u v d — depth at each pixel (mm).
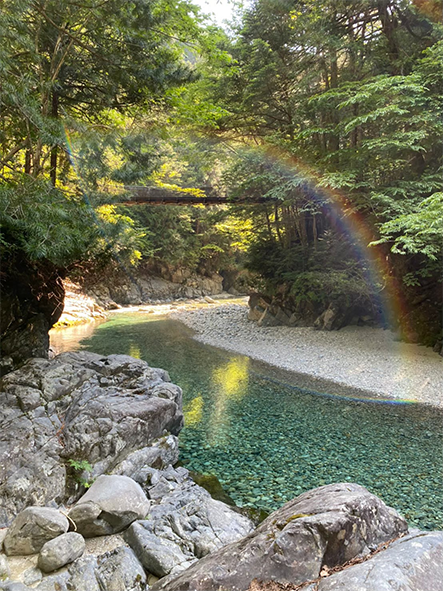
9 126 6660
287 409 7555
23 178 5805
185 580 1883
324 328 14852
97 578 2869
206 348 13375
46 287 7453
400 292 13375
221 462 5418
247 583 1806
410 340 12227
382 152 11625
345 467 5273
